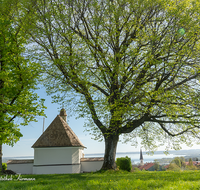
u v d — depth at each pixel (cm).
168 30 1444
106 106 1343
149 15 1545
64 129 2488
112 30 1486
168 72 1469
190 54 1365
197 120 1369
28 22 1405
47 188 763
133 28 1648
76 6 1536
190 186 678
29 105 1391
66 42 1505
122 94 1376
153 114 1548
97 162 2419
